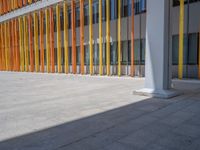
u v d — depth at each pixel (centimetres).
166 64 816
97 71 2011
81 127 474
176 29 1502
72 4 1930
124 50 1809
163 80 806
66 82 1391
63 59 2358
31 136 425
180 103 692
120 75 1698
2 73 2478
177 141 393
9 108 671
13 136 426
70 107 666
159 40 801
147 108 633
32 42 2456
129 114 571
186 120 514
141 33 1686
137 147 369
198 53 1416
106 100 763
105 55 1908
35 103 743
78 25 2172
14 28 2694
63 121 520
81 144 383
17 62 2686
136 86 1120
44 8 2217
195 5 1408
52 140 403
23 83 1402
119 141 395
